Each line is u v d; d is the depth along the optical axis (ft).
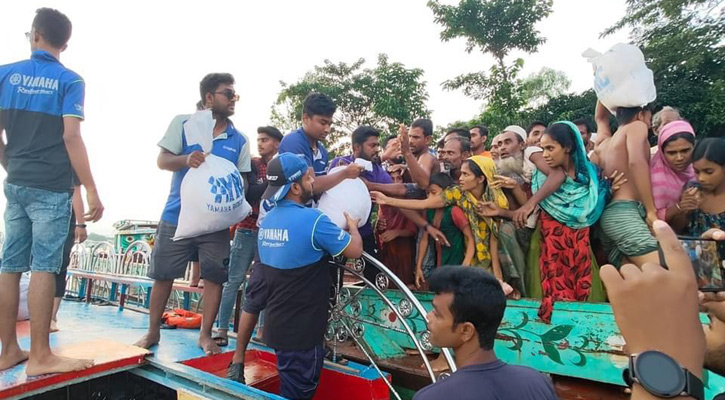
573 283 8.98
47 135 8.31
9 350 8.52
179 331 12.69
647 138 9.00
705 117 39.17
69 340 11.27
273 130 14.12
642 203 8.87
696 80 44.14
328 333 10.71
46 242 8.19
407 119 48.73
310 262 8.13
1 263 8.59
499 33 46.91
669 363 2.83
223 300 12.16
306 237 7.99
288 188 8.48
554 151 9.02
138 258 17.56
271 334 8.26
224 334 11.79
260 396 7.64
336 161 12.32
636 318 3.01
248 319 9.32
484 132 15.08
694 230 8.82
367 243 11.31
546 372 8.70
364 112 53.52
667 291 2.97
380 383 9.25
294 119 54.90
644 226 8.55
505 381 4.69
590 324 8.23
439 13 48.11
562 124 9.12
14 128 8.34
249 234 12.73
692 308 2.97
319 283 8.25
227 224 10.34
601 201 8.89
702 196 8.63
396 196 11.58
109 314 15.14
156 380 9.23
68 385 8.88
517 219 9.26
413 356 10.59
